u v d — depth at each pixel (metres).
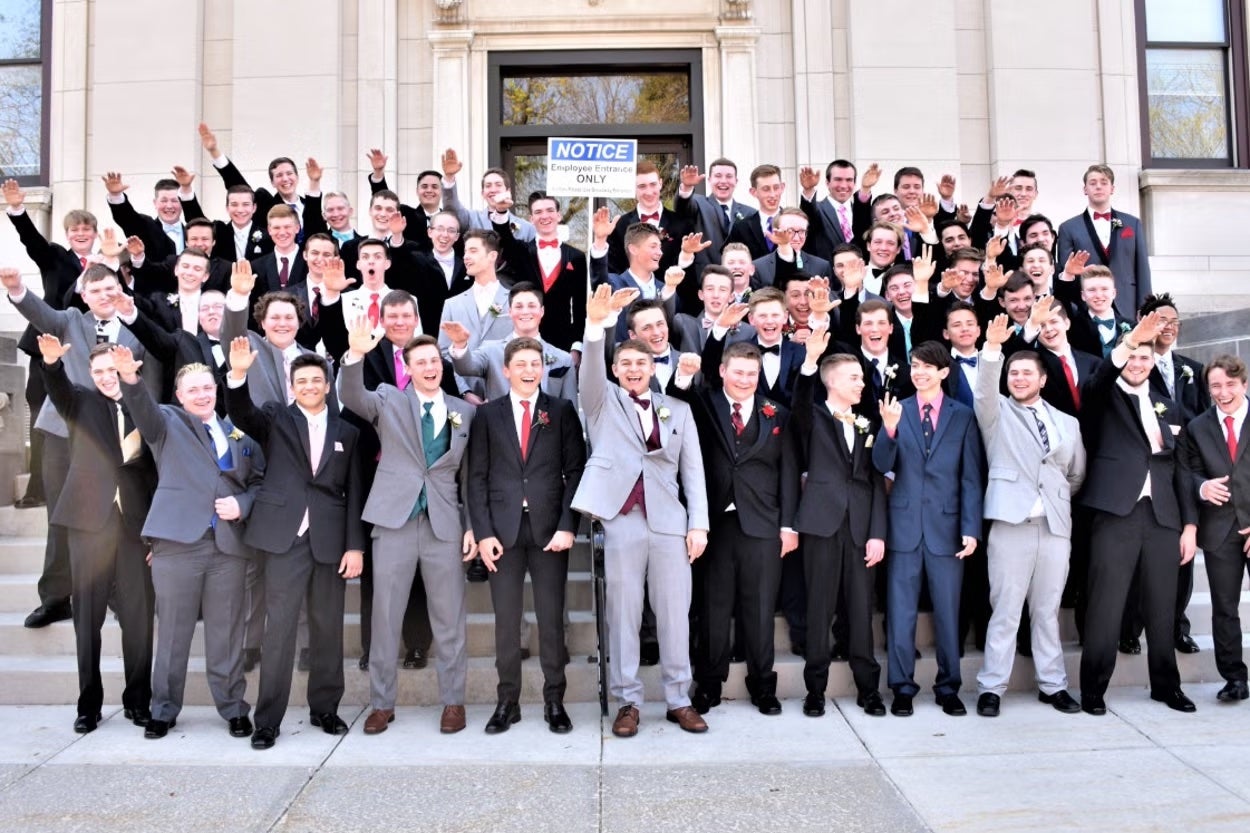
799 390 5.38
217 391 5.58
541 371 5.25
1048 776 4.42
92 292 5.77
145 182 9.07
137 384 4.86
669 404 5.30
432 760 4.68
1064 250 7.63
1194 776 4.39
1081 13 9.29
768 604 5.32
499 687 5.18
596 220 6.12
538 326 6.11
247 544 4.94
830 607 5.34
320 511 5.02
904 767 4.55
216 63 9.25
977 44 9.29
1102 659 5.27
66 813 4.11
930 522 5.42
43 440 6.05
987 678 5.34
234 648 5.09
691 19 9.17
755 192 7.23
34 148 9.59
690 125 9.28
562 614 5.20
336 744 4.91
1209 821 3.95
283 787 4.37
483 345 5.98
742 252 6.25
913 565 5.40
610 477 5.09
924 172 9.05
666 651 5.14
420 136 9.16
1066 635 6.05
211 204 9.09
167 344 5.86
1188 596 5.80
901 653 5.36
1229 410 5.48
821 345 5.30
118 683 5.56
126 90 9.14
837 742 4.89
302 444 5.06
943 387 5.91
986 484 5.54
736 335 6.07
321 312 5.89
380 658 5.09
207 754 4.77
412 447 5.17
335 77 9.03
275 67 9.05
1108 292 6.11
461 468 5.49
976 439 5.52
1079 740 4.88
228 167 7.74
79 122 9.26
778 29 9.24
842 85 9.19
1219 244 9.31
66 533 5.90
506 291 6.36
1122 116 9.30
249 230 7.57
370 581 5.53
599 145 6.17
